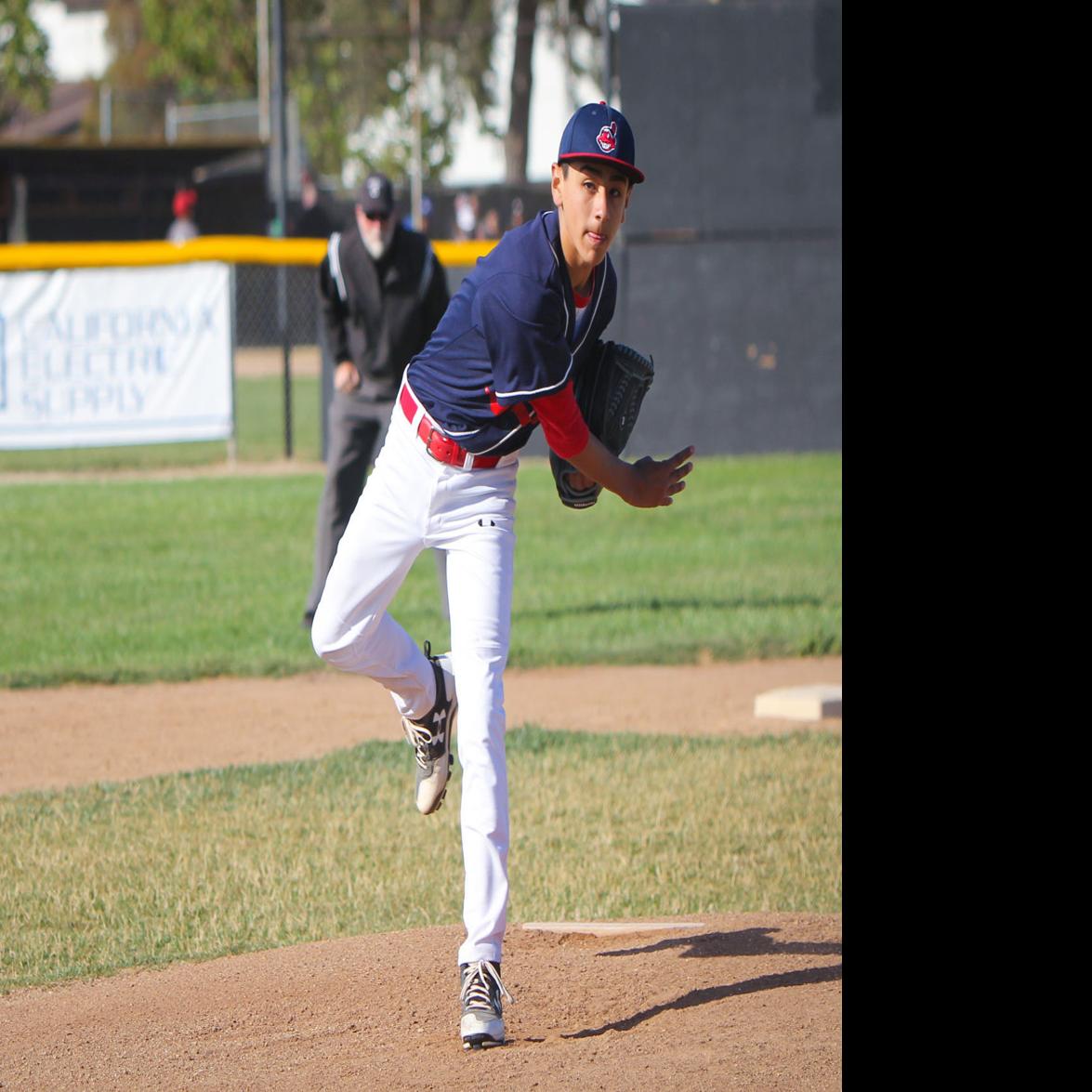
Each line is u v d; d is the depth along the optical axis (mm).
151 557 43750
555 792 22578
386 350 31141
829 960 14781
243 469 62719
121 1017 14211
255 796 22641
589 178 12227
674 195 61844
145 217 123500
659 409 62594
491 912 12922
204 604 37469
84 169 120938
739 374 62906
